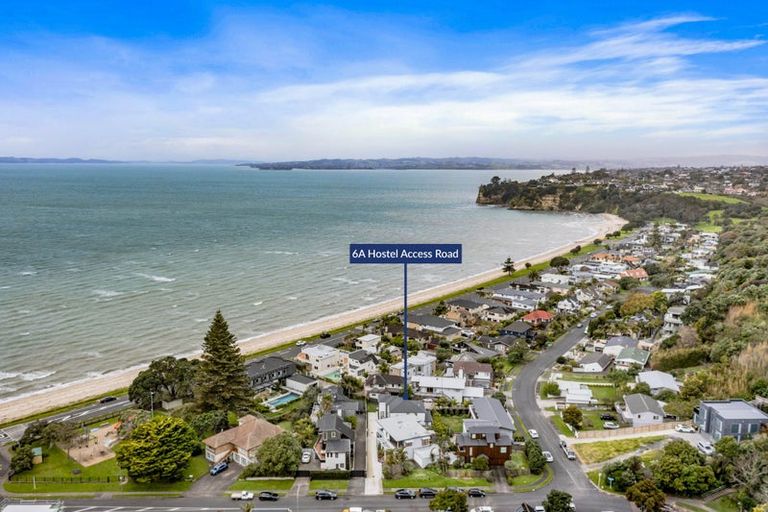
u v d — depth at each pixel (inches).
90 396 3602.4
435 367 4128.9
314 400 3376.0
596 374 3966.5
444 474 2596.0
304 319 5467.5
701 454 2507.4
